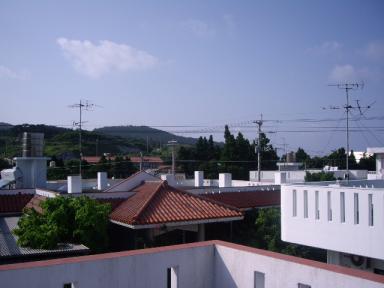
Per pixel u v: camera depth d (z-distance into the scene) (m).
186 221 13.98
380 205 10.92
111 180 26.47
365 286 5.55
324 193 12.29
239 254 7.32
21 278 6.00
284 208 13.40
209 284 7.75
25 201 17.55
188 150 62.62
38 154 20.92
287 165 37.97
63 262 6.36
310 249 15.33
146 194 16.02
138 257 6.98
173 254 7.37
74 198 14.02
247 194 19.73
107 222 13.91
